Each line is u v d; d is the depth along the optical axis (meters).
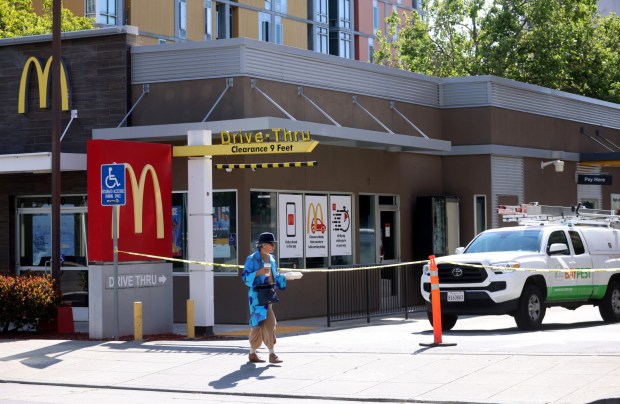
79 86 23.66
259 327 14.61
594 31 45.44
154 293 19.20
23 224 24.53
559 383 12.00
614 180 36.31
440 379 12.74
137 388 13.59
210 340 18.20
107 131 21.84
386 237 26.42
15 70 24.42
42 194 24.14
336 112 24.61
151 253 19.19
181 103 22.72
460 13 44.81
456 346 15.39
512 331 18.89
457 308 18.78
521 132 30.03
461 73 44.38
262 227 22.47
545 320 21.84
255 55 22.42
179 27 56.34
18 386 14.17
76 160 22.22
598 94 45.34
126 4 53.31
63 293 23.84
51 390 13.74
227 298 22.05
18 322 19.81
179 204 22.78
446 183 28.78
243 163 22.03
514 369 13.02
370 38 73.12
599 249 20.92
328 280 21.30
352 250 25.06
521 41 43.47
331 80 24.55
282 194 23.02
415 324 21.69
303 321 22.70
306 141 19.53
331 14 70.06
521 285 18.64
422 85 28.03
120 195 17.69
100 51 23.45
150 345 17.22
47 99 23.98
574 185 33.22
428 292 19.27
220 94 22.28
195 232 19.03
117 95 23.25
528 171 30.42
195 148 19.16
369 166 25.77
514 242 19.95
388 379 13.02
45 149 24.06
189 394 13.05
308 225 23.70
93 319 18.50
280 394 12.56
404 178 27.02
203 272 18.91
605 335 17.09
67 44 23.81
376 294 25.00
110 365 15.37
